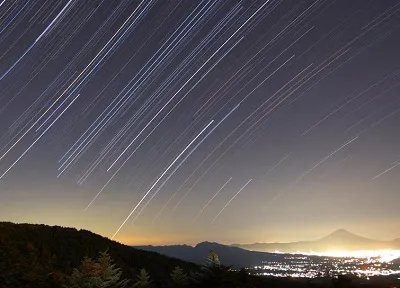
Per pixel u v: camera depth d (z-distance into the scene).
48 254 22.58
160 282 20.19
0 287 15.89
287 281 19.52
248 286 17.27
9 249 21.42
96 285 15.31
